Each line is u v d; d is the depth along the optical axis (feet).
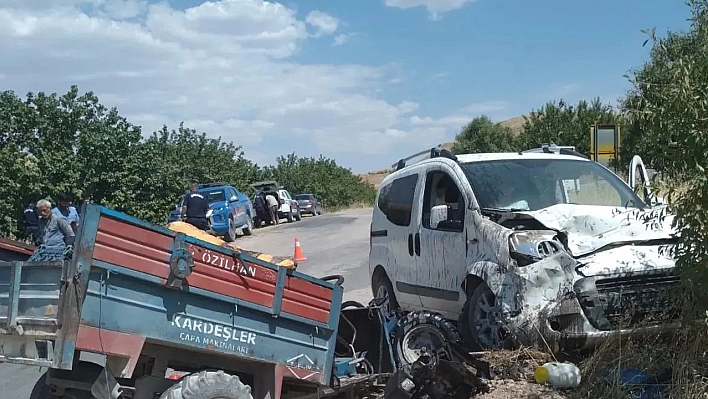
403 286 29.19
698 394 18.26
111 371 15.72
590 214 23.27
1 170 82.48
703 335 19.35
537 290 21.17
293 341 18.35
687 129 17.61
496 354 21.48
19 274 15.84
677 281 21.15
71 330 14.83
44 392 18.88
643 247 21.89
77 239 14.92
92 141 90.68
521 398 19.53
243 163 164.04
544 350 21.22
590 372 20.24
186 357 17.43
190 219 68.49
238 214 96.32
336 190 229.66
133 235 15.55
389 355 21.97
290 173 220.64
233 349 17.17
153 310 15.92
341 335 22.62
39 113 92.17
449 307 25.98
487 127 156.97
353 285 48.24
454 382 20.11
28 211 58.90
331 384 19.48
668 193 18.08
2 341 16.25
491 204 24.73
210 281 16.63
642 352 20.17
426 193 28.17
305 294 18.47
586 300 20.67
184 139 150.20
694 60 18.20
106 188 92.12
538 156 27.89
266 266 17.58
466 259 24.48
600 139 42.22
